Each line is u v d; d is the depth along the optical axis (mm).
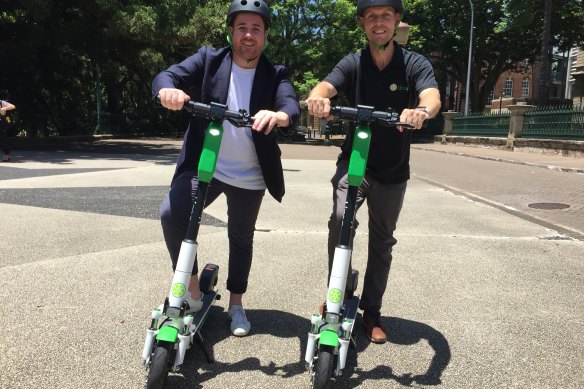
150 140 27094
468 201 8578
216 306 3660
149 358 2307
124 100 33688
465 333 3299
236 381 2637
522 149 20891
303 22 29438
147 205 7230
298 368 2797
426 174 13016
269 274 4379
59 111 23516
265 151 2889
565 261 4965
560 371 2816
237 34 2715
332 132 42469
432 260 4938
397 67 2859
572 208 8031
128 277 4133
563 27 32969
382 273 3129
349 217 2455
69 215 6383
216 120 2408
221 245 5246
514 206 8211
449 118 29859
